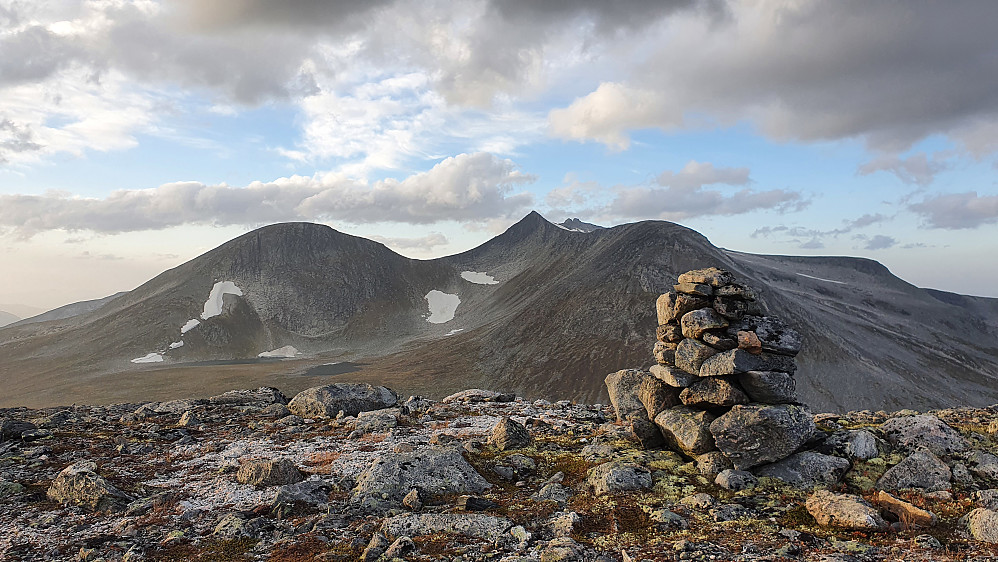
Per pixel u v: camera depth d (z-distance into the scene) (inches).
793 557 564.7
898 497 713.6
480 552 585.6
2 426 1130.7
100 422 1314.0
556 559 561.3
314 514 724.7
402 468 821.9
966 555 553.9
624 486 786.8
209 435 1178.0
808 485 776.3
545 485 826.8
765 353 877.2
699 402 909.2
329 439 1123.3
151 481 863.7
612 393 1078.4
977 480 736.3
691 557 569.0
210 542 637.9
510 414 1419.8
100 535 663.8
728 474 796.6
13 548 629.6
